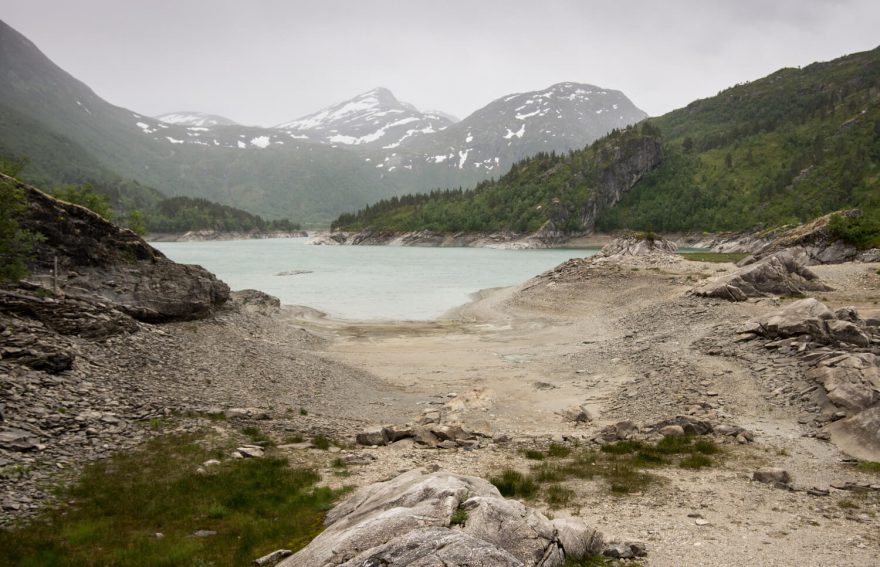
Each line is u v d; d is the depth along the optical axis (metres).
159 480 15.41
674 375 28.67
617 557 10.70
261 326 41.31
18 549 10.95
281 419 23.00
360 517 11.00
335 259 143.38
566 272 70.19
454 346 43.00
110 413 19.83
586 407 26.08
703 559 10.76
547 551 9.72
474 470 17.34
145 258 36.91
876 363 23.52
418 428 22.03
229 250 197.12
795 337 29.39
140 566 10.35
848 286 52.72
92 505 13.58
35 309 24.70
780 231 121.25
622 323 46.25
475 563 7.86
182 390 24.31
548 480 16.39
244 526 12.43
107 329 26.66
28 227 32.06
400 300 67.19
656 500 14.57
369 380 32.69
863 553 11.07
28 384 19.28
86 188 56.72
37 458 15.67
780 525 12.70
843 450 18.75
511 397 28.97
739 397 24.67
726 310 42.28
